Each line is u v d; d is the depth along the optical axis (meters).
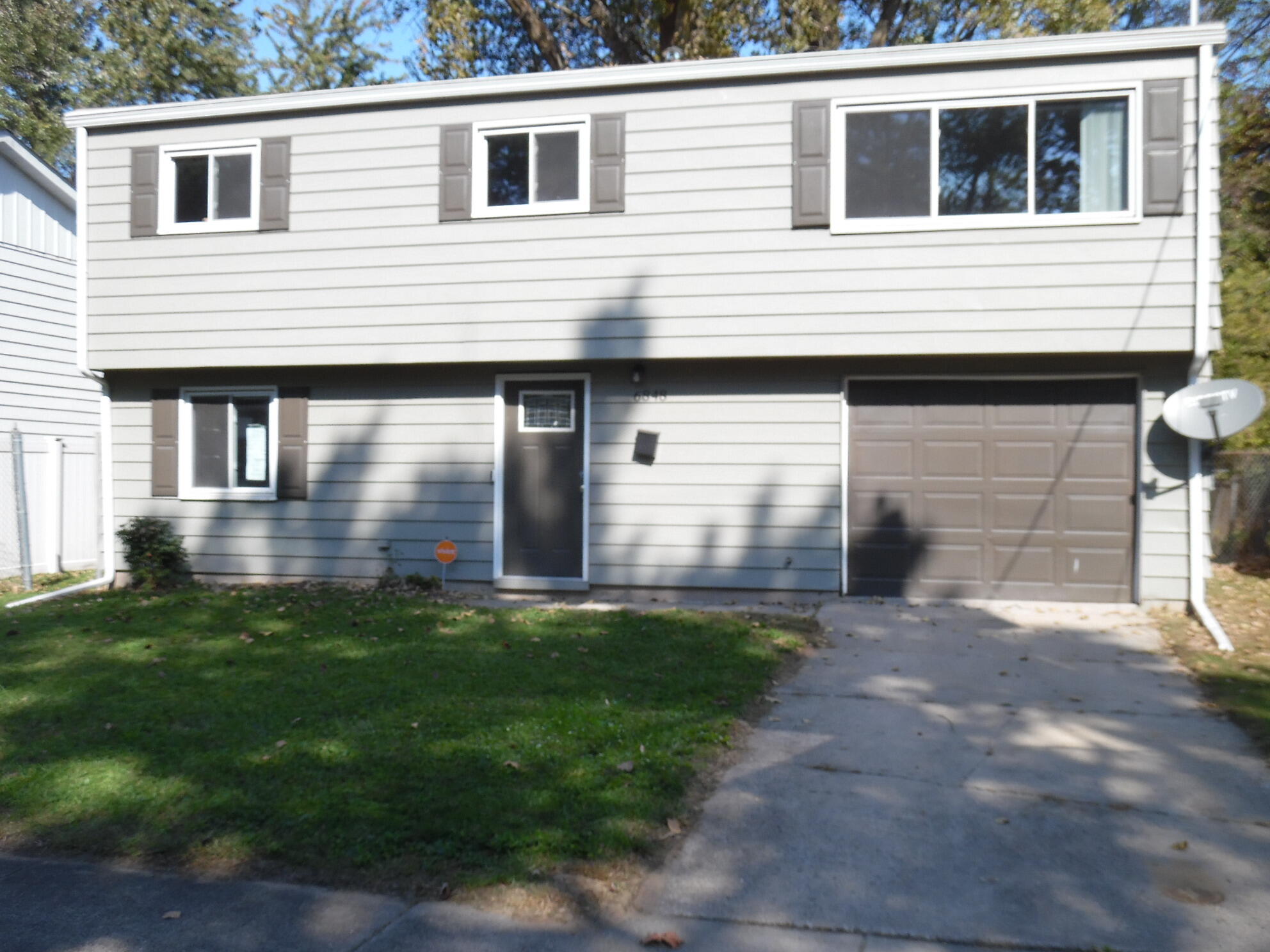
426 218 11.32
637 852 4.86
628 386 11.32
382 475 12.03
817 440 10.89
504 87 11.01
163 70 26.44
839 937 4.16
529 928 4.26
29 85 27.50
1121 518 10.36
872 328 10.20
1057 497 10.50
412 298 11.34
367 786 5.55
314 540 12.24
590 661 8.20
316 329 11.59
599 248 10.85
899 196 10.21
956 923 4.25
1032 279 9.88
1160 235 9.66
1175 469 10.12
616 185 10.79
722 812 5.37
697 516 11.13
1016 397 10.59
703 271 10.59
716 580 11.08
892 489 10.81
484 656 8.41
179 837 5.09
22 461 13.87
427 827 5.03
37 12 26.98
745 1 18.38
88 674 7.93
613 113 10.83
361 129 11.52
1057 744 6.41
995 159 10.05
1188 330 9.61
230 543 12.48
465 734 6.35
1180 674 7.92
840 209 10.29
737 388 11.07
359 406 12.11
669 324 10.66
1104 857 4.85
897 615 9.96
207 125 11.97
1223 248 16.72
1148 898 4.43
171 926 4.30
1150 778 5.82
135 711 6.94
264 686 7.51
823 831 5.14
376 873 4.71
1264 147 17.88
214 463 12.70
